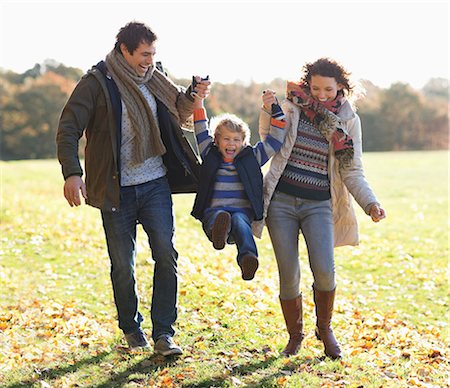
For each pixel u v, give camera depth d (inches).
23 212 768.9
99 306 414.9
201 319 366.0
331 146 286.0
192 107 286.8
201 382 263.9
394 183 1434.5
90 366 284.0
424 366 315.9
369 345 345.1
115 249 277.9
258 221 288.5
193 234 752.3
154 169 279.6
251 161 279.1
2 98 3014.3
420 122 3681.1
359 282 537.3
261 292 435.2
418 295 493.4
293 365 288.0
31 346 319.3
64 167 261.0
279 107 283.0
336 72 282.2
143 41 265.4
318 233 285.1
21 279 483.8
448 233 771.4
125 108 269.3
